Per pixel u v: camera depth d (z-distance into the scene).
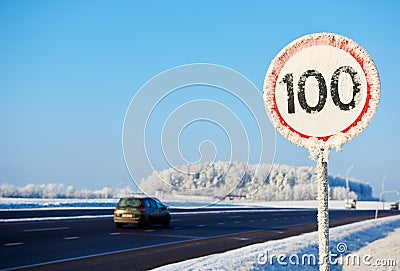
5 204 36.56
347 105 2.63
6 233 18.78
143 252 14.48
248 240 18.91
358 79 2.62
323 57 2.68
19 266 11.24
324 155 2.66
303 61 2.71
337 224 32.16
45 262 11.95
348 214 53.06
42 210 34.06
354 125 2.62
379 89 2.59
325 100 2.67
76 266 11.49
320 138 2.67
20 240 16.61
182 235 20.88
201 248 15.83
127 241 17.64
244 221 33.53
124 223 23.75
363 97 2.61
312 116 2.68
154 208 24.80
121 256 13.46
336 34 2.67
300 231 24.39
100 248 15.28
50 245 15.52
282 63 2.74
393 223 30.58
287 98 2.73
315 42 2.70
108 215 33.66
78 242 16.69
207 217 37.16
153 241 17.92
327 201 2.66
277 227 27.52
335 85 2.66
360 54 2.63
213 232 22.89
